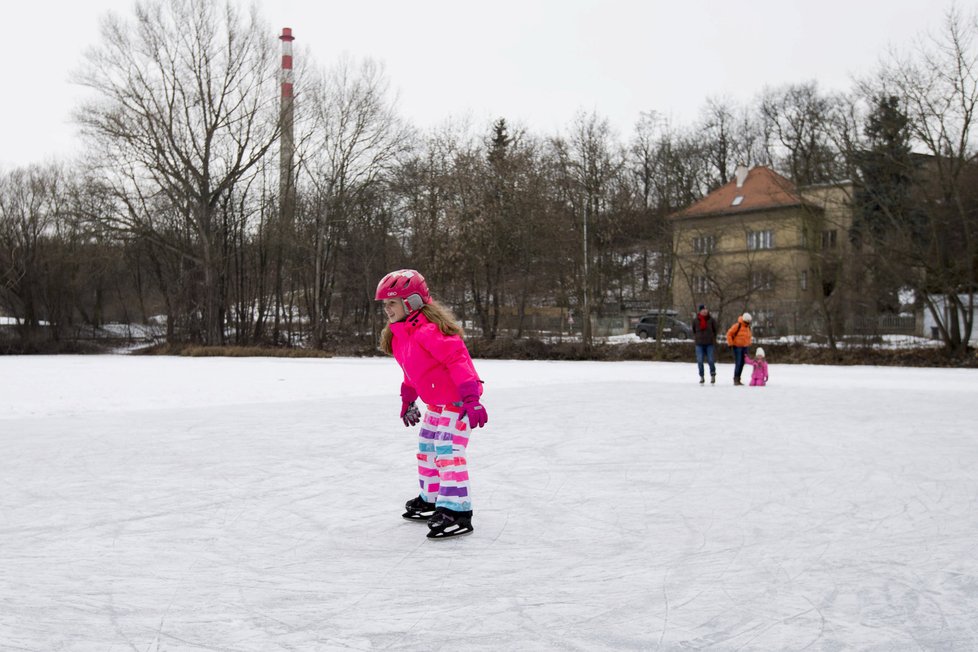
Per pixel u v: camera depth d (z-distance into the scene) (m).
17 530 5.12
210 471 7.19
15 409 12.73
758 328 34.62
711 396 14.84
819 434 9.51
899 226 30.83
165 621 3.47
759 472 7.07
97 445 8.76
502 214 40.94
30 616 3.54
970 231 30.17
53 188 46.41
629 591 3.87
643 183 54.69
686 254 36.41
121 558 4.48
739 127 70.38
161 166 41.50
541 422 10.73
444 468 4.96
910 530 5.04
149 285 53.62
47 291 46.53
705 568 4.26
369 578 4.11
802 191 34.19
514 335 40.00
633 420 10.96
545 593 3.85
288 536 4.97
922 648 3.13
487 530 5.11
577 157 41.16
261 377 21.02
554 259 39.56
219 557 4.51
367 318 44.62
